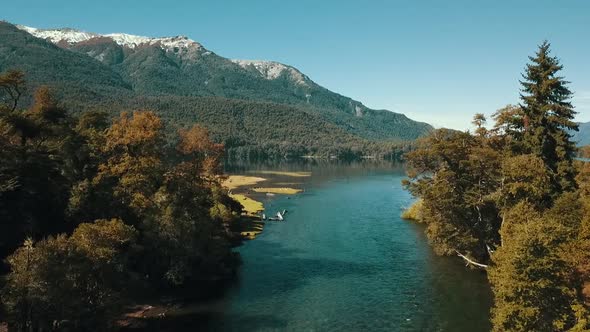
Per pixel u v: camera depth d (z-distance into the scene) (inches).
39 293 1312.7
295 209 4694.9
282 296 2177.7
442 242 2775.6
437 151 2721.5
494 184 2554.1
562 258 1510.8
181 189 2362.2
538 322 1425.9
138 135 2325.3
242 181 7317.9
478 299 2155.5
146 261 2164.1
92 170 2449.6
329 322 1884.8
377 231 3624.5
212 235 2635.3
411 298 2165.4
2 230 1994.3
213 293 2194.9
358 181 7785.4
